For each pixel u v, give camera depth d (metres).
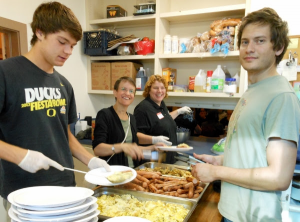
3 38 2.16
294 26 2.20
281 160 0.82
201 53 2.46
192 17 2.67
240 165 0.97
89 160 1.33
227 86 2.38
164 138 2.12
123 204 1.26
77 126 2.85
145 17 2.70
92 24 3.06
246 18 0.98
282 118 0.83
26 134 1.09
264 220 0.90
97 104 3.36
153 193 1.34
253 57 0.95
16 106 1.06
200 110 2.86
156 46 2.68
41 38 1.05
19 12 2.15
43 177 1.15
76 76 2.94
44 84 1.16
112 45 2.84
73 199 0.72
